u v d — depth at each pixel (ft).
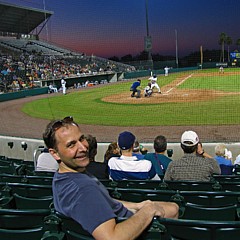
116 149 19.92
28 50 144.87
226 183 13.08
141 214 6.27
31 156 33.14
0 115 59.00
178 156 29.19
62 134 6.82
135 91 74.64
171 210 7.55
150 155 17.88
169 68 162.40
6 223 8.15
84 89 109.29
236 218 9.46
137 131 40.34
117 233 5.64
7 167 19.69
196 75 136.67
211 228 6.65
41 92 100.53
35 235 7.14
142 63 158.61
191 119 45.50
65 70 132.67
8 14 140.97
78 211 5.91
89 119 50.88
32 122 50.47
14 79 105.60
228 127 39.04
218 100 62.18
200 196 10.74
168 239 6.94
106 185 13.32
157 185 13.17
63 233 6.73
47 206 10.96
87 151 7.09
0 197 11.30
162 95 75.82
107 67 153.48
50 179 14.46
